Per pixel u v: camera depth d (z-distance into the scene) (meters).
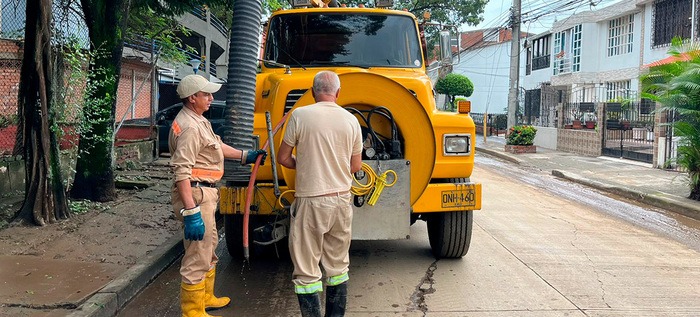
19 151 9.16
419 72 6.89
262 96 6.28
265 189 5.44
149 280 5.84
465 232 6.25
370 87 5.12
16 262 5.80
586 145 20.30
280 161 4.43
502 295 5.39
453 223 6.21
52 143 7.45
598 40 28.91
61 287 5.15
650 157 16.73
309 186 4.27
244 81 5.28
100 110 8.30
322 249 4.44
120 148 13.05
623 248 7.30
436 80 7.86
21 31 9.88
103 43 8.23
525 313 4.93
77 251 6.27
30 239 6.58
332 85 4.42
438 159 5.69
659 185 12.65
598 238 7.85
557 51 32.66
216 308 5.07
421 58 7.15
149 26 14.44
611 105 19.25
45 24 7.11
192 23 23.23
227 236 6.26
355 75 5.10
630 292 5.51
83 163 8.66
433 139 5.23
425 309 5.04
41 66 7.14
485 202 10.70
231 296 5.43
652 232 8.40
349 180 4.41
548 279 5.89
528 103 29.08
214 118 16.16
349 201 4.39
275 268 6.32
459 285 5.68
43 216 7.28
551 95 26.25
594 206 10.69
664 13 23.00
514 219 9.07
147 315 4.97
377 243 7.39
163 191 9.93
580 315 4.89
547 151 22.14
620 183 13.05
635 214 9.99
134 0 10.54
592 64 29.30
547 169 16.48
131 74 15.79
